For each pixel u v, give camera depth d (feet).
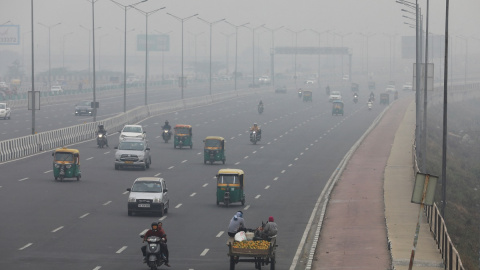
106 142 484.74
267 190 340.80
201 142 536.01
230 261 184.03
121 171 384.88
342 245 223.10
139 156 388.57
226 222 260.42
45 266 188.14
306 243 229.86
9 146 422.41
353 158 456.45
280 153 481.87
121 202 295.07
